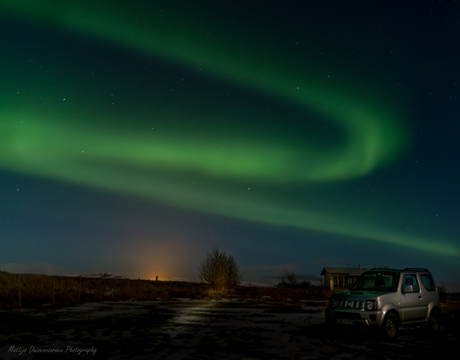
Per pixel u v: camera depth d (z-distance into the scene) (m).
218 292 35.41
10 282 22.25
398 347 8.55
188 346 8.52
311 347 8.52
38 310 16.36
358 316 9.57
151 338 9.55
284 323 13.51
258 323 13.44
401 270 10.89
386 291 10.20
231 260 37.25
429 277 11.51
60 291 24.39
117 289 30.88
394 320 9.70
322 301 31.48
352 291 10.59
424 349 8.31
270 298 33.72
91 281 32.06
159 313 16.58
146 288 33.25
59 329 10.80
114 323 12.52
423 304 10.74
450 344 8.99
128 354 7.53
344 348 8.40
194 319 14.44
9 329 10.62
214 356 7.44
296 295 38.62
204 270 36.47
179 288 40.06
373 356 7.51
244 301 28.36
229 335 10.33
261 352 7.89
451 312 20.25
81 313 15.59
